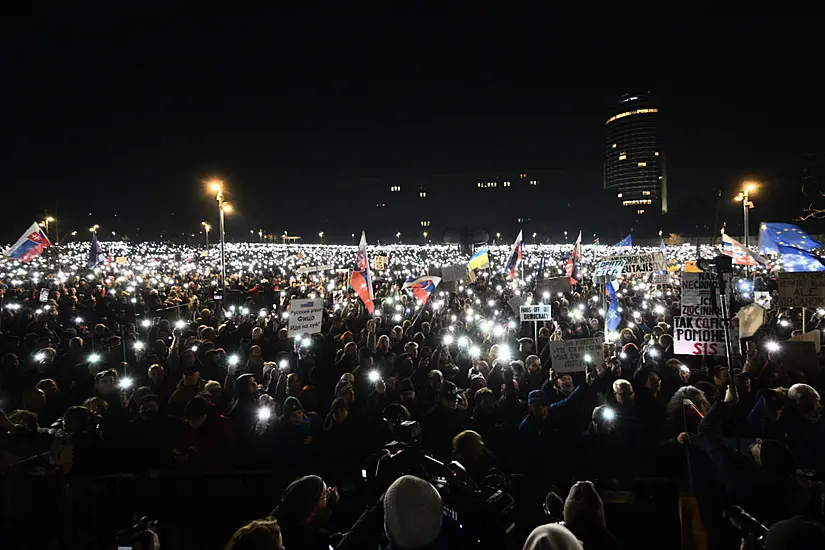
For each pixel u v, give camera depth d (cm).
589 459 592
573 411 653
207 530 527
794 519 289
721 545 444
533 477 575
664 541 529
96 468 529
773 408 575
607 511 543
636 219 13238
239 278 2816
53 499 493
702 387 649
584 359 771
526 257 5100
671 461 550
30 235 1894
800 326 1234
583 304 1592
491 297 1972
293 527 355
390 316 1571
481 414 654
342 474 563
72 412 539
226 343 1187
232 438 595
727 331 576
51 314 1432
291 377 743
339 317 1518
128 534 387
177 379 860
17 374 871
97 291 1917
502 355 880
